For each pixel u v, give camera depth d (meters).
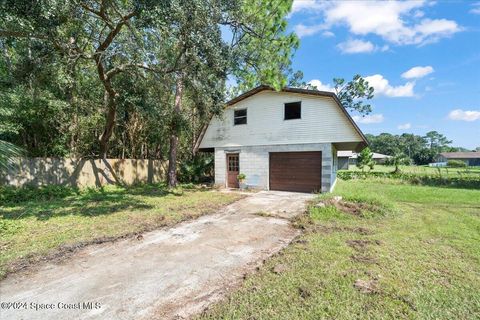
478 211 7.91
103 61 8.56
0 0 4.99
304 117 11.70
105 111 12.70
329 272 3.47
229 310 2.64
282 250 4.35
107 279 3.34
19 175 9.44
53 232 5.17
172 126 11.80
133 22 6.74
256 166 13.00
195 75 8.33
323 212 6.97
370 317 2.52
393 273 3.46
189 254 4.23
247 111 13.31
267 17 10.68
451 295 2.92
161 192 11.14
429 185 16.25
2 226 5.23
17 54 9.16
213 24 7.53
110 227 5.58
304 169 11.83
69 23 7.30
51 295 2.94
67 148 12.42
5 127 9.03
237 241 4.91
